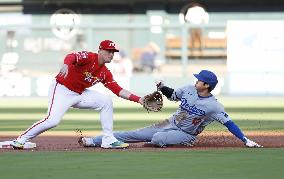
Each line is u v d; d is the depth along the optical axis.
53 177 21.53
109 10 100.81
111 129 28.88
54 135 36.94
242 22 82.75
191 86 29.06
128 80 83.19
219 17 100.62
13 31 85.50
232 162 24.70
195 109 28.73
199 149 28.53
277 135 36.03
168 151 27.80
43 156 26.27
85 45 87.56
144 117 51.94
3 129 42.12
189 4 100.25
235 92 83.06
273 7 100.19
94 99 28.59
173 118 29.50
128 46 87.38
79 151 27.89
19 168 23.33
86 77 28.25
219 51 86.50
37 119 50.38
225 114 28.88
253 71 82.88
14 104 69.19
